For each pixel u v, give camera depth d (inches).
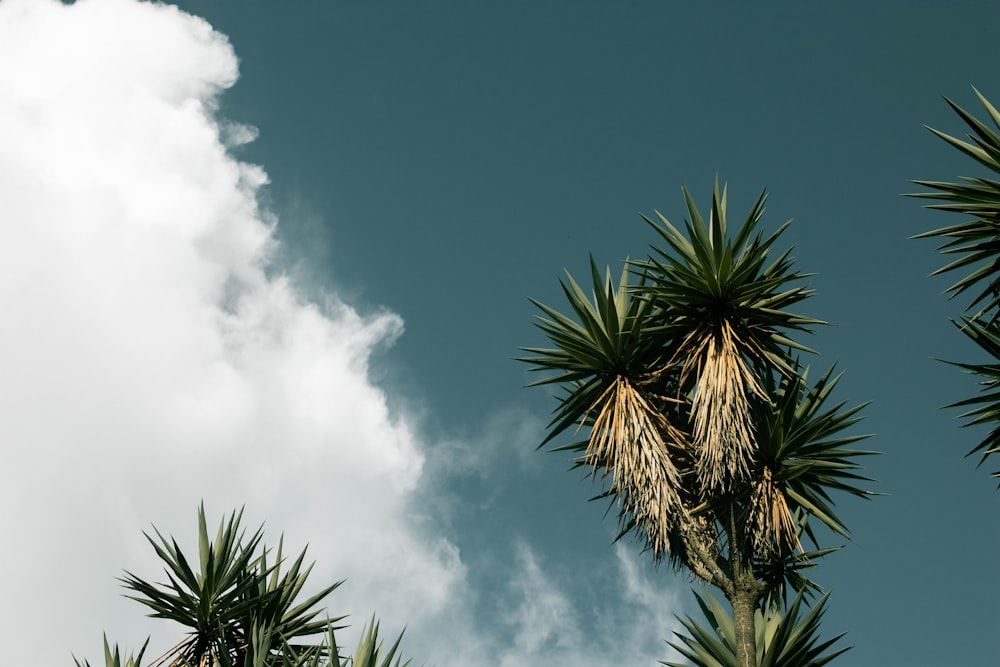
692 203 399.2
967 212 352.5
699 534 378.3
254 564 475.2
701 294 394.0
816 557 409.7
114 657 456.1
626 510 391.2
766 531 373.4
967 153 350.0
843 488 402.3
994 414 375.6
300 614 484.1
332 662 409.4
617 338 402.0
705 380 372.8
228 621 465.7
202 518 481.1
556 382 422.6
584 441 435.5
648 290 395.2
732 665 429.1
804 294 398.3
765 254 388.2
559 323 418.9
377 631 433.4
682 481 392.5
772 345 398.9
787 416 392.8
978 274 355.3
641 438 378.3
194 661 456.4
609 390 405.7
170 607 460.1
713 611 454.9
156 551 456.8
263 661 430.0
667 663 439.8
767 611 425.1
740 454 356.2
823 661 402.9
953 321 376.5
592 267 407.8
